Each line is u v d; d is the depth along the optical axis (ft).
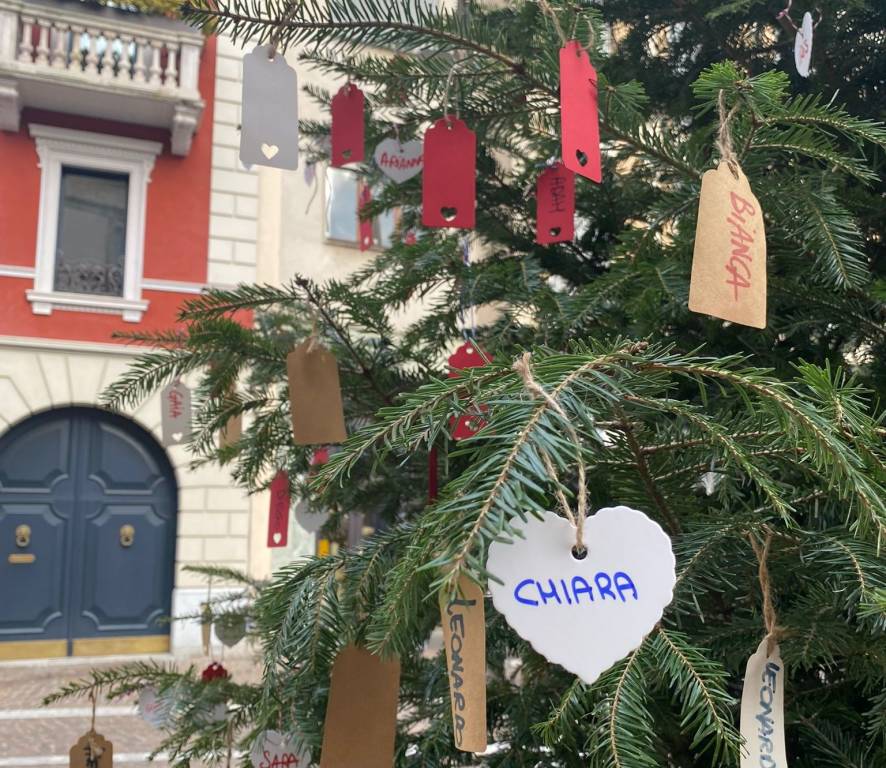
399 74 3.66
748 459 2.01
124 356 20.04
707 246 2.25
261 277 21.11
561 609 1.59
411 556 1.92
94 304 19.84
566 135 2.70
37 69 18.58
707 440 2.25
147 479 20.20
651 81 4.15
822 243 2.80
